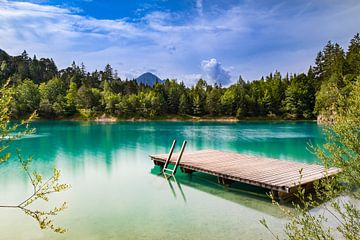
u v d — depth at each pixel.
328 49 73.06
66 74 105.31
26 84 69.56
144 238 7.57
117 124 55.22
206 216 9.01
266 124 53.28
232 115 70.31
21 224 8.59
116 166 16.95
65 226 8.44
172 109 73.00
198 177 13.92
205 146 24.78
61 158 19.55
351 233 3.31
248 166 12.94
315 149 3.99
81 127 47.09
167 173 14.78
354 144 3.50
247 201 10.27
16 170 15.84
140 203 10.40
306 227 3.32
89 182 13.44
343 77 4.19
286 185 9.49
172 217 9.01
